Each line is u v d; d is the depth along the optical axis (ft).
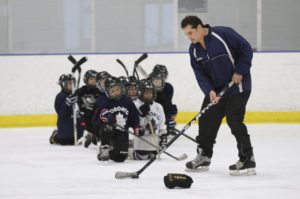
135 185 39.91
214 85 43.96
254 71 83.92
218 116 44.06
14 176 44.52
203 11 87.86
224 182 40.60
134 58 84.74
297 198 35.50
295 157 52.75
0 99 82.58
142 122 52.13
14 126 81.41
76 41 87.51
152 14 87.97
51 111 83.56
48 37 87.04
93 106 58.85
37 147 62.08
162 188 38.75
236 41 42.04
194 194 36.76
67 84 63.98
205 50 42.57
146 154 51.83
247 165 42.93
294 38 88.02
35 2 86.43
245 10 87.81
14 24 86.28
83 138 63.82
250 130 74.08
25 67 82.94
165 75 59.98
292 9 87.76
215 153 55.88
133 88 55.26
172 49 88.12
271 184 39.81
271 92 83.97
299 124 80.64
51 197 36.55
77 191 38.27
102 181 41.65
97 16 87.56
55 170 47.06
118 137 50.65
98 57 84.38
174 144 63.41
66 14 87.10
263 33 87.97
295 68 83.92
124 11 87.81
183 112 83.97
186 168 45.34
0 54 82.84
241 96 42.80
